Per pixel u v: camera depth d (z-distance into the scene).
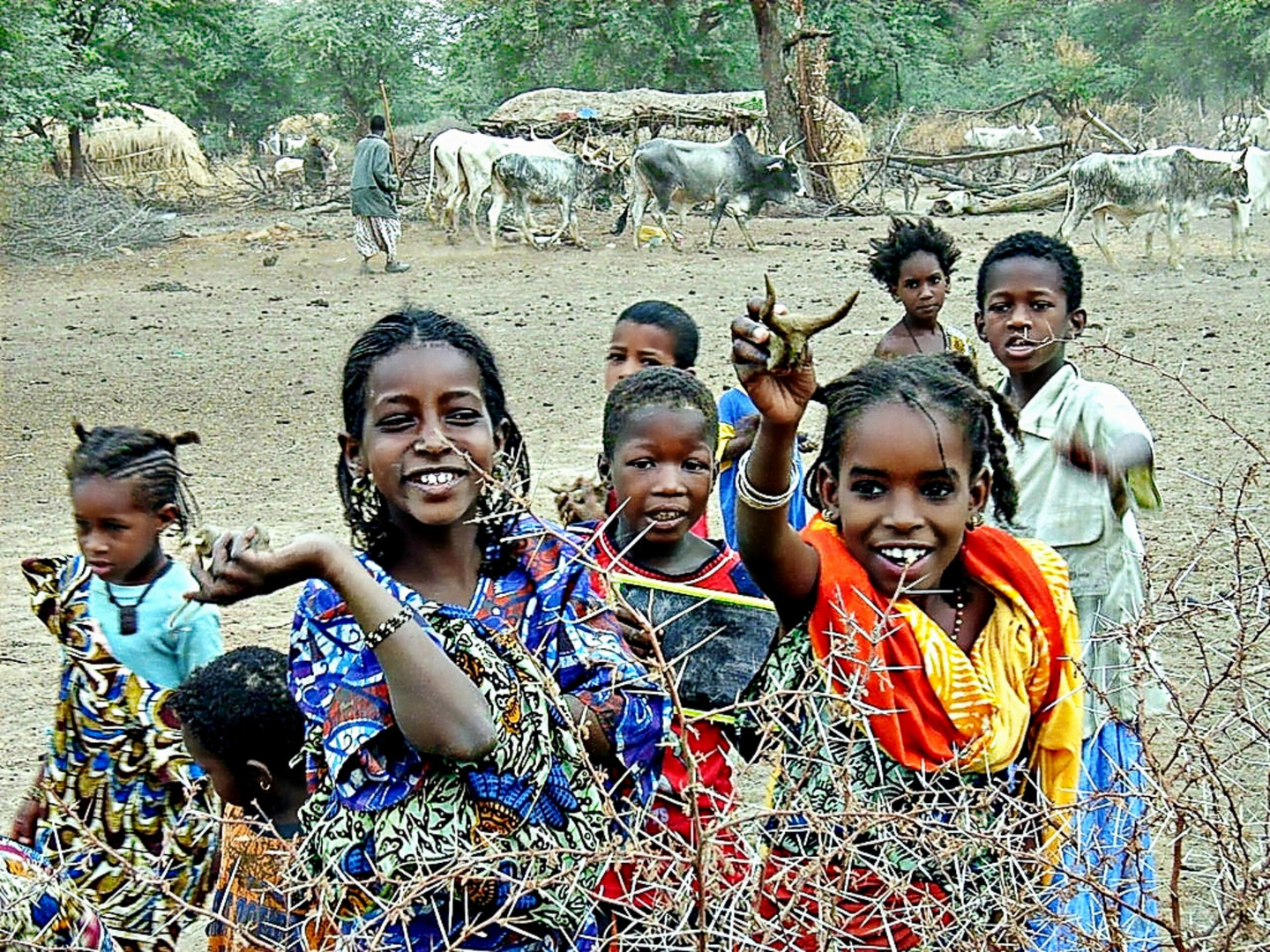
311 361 12.45
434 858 2.02
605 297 15.72
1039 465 3.27
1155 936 2.23
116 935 2.82
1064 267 3.36
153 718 3.13
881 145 30.28
